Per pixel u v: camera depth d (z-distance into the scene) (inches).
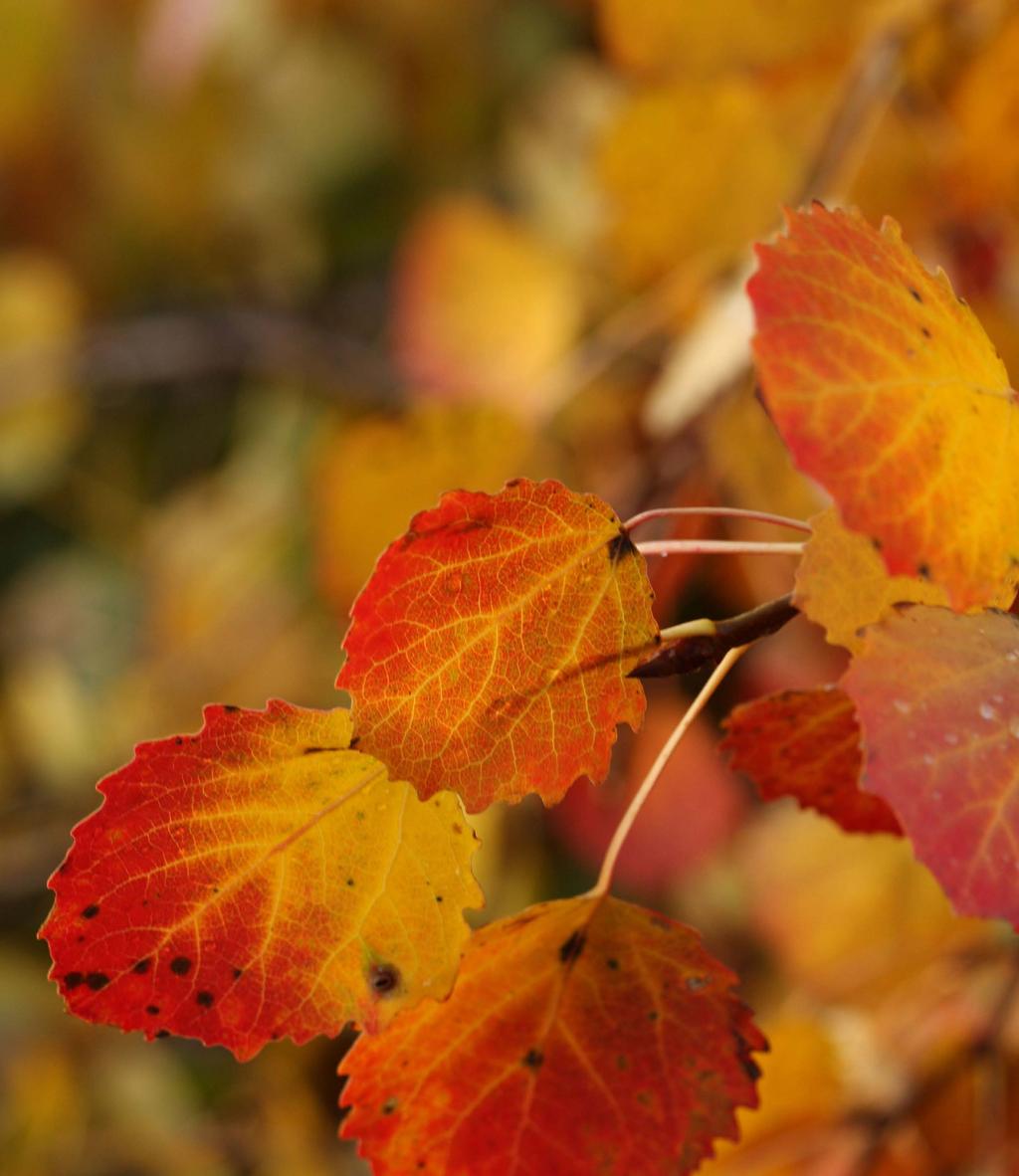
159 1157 35.1
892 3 23.2
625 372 27.1
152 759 15.6
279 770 15.7
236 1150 34.7
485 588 15.5
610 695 15.7
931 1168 21.9
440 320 30.2
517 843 29.6
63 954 15.6
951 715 14.9
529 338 29.6
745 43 24.0
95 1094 36.1
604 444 25.8
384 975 15.9
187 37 36.3
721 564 25.2
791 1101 21.9
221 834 15.7
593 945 16.2
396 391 36.2
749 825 29.1
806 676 25.8
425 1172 16.2
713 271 25.5
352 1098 16.1
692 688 28.2
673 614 24.0
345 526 24.8
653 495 24.0
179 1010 15.7
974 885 14.7
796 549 15.8
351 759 15.8
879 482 14.8
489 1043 16.2
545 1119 16.2
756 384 15.1
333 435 37.2
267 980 15.8
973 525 14.9
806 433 14.7
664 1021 16.2
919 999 23.5
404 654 15.4
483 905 15.9
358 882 15.9
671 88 24.4
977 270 23.8
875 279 15.2
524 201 34.0
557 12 37.2
